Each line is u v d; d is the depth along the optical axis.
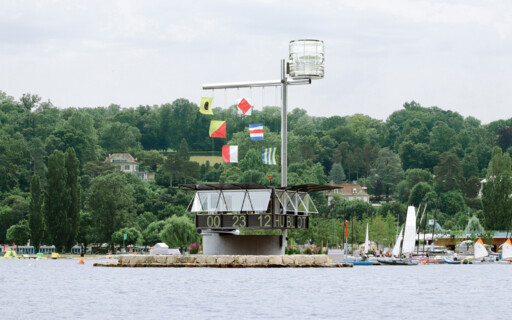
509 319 69.75
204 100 124.88
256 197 115.75
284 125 123.44
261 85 124.56
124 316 69.75
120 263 134.38
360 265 177.38
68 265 164.38
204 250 126.56
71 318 68.25
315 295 87.88
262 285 98.12
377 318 69.75
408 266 176.25
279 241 125.88
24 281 109.62
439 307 78.62
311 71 122.62
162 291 90.88
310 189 120.69
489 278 128.00
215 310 74.12
